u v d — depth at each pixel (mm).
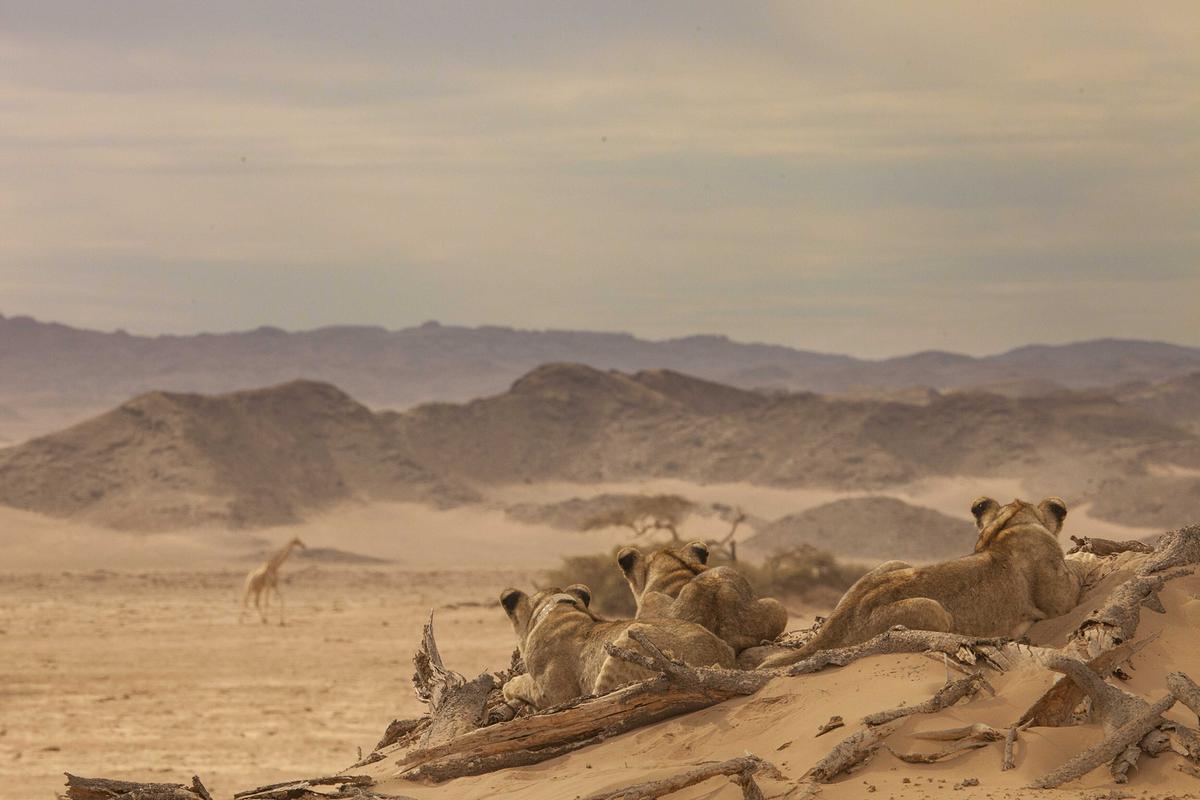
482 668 116125
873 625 26141
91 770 72938
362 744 82062
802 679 25031
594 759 24641
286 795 25438
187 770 72812
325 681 112875
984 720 22078
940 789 20156
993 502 30391
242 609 191125
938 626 25703
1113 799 19281
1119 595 25141
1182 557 27594
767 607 29891
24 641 144250
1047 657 22906
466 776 25562
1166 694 22484
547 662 29469
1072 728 21547
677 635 27312
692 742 24094
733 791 21297
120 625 164375
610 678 27109
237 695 104938
